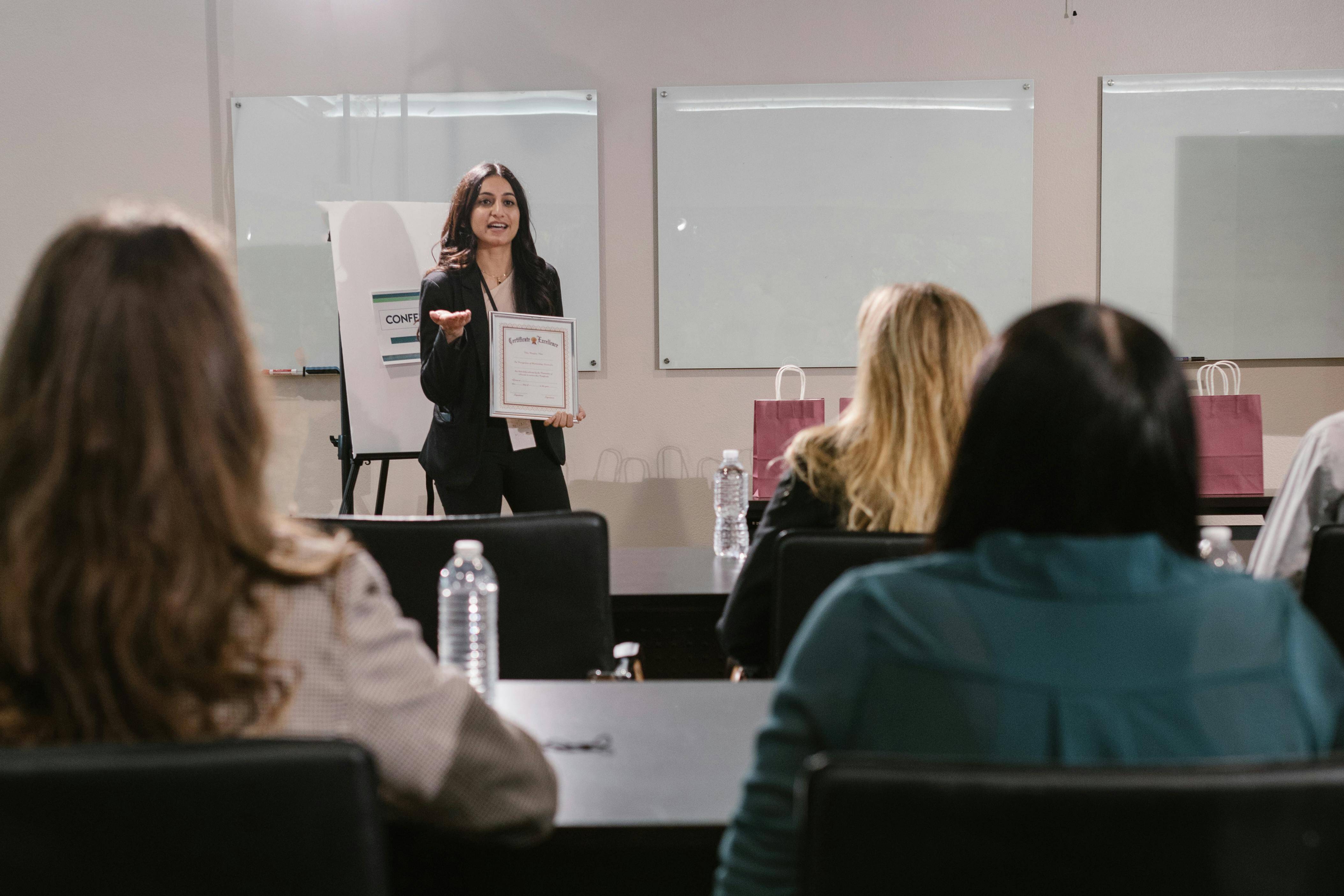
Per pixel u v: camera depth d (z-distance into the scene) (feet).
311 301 14.37
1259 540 7.01
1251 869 2.00
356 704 2.69
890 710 2.32
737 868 2.52
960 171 14.02
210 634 2.51
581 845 3.24
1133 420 2.33
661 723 4.05
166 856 2.27
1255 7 13.78
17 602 2.46
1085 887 2.02
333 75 14.16
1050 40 13.88
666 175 14.12
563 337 11.97
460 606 5.20
